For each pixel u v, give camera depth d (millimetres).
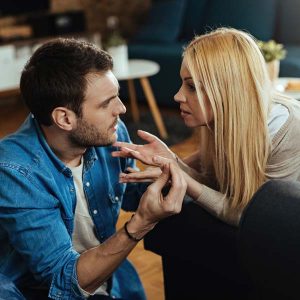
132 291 1479
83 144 1190
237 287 1331
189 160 1619
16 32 5035
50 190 1171
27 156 1175
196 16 4988
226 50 1236
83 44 1150
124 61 3984
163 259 1510
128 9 5902
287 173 1312
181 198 1105
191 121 1340
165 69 4547
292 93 2777
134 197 1506
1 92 5016
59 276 1102
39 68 1124
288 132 1309
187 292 1495
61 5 5531
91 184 1303
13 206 1107
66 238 1152
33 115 1195
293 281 690
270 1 4531
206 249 1322
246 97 1241
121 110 1169
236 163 1280
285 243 700
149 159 1309
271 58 2854
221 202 1302
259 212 744
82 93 1114
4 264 1236
